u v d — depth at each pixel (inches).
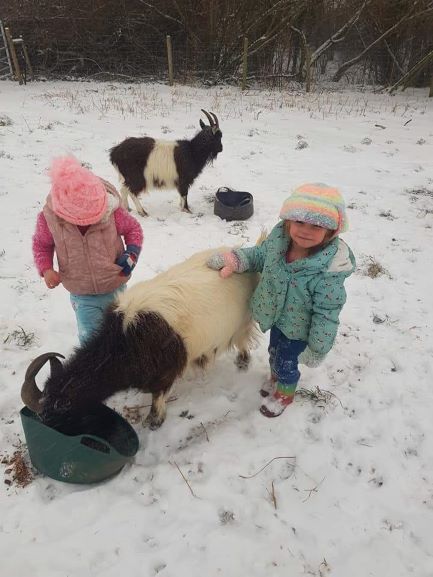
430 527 99.2
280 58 775.1
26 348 142.9
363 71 852.6
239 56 716.0
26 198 245.1
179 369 111.7
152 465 111.7
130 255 114.7
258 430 120.8
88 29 692.7
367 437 120.0
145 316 100.7
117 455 99.3
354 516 101.0
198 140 239.3
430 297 177.9
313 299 102.4
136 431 120.1
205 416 124.5
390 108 565.0
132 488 105.2
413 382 136.9
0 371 133.0
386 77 807.1
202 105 511.8
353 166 329.1
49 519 97.2
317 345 105.2
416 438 119.6
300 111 511.5
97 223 104.3
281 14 695.1
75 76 698.2
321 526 98.7
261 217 243.4
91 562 90.6
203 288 111.3
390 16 735.1
